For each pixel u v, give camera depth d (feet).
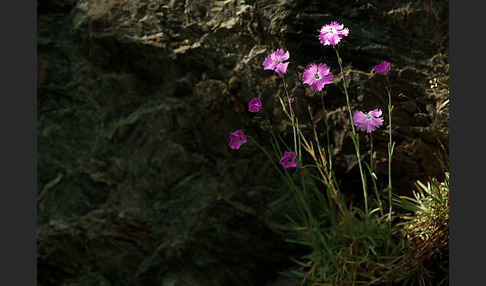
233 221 3.23
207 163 3.25
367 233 3.10
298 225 3.17
